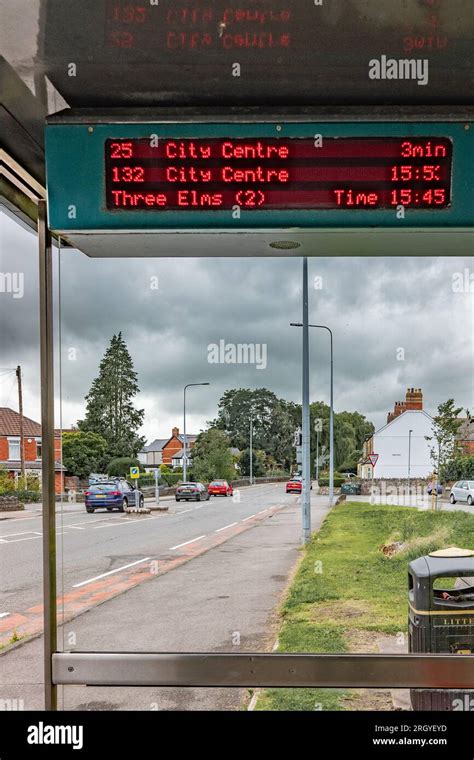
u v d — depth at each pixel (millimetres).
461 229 2354
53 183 2369
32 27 1990
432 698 2920
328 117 2355
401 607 6629
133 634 6195
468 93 2354
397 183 2350
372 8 1888
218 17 1935
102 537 15078
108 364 31688
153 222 2363
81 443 30312
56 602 2785
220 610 7020
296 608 6625
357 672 2477
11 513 22219
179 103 2467
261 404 29922
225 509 22719
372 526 12648
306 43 2088
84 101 2447
